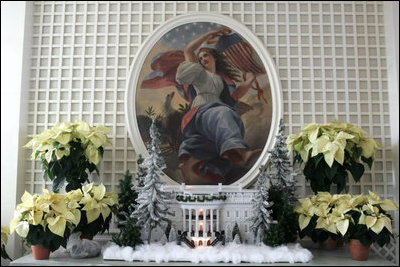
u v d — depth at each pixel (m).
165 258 1.91
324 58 2.57
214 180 2.42
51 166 2.17
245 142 2.45
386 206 2.00
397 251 2.34
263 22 2.60
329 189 2.23
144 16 2.62
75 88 2.58
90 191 2.10
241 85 2.50
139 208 2.01
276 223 2.02
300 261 1.91
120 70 2.58
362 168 2.21
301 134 2.21
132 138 2.45
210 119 2.46
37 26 2.63
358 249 1.96
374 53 2.58
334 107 2.54
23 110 2.49
